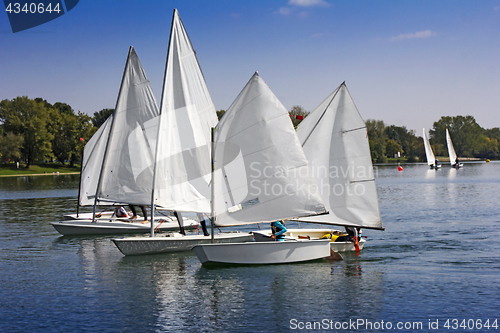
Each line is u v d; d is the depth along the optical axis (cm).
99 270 1820
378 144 19112
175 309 1364
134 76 2519
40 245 2366
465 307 1341
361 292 1484
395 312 1316
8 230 2867
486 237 2317
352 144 2058
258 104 1870
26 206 4369
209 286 1572
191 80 2211
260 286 1562
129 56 2514
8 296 1509
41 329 1234
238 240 2262
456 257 1916
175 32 2183
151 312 1343
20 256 2103
